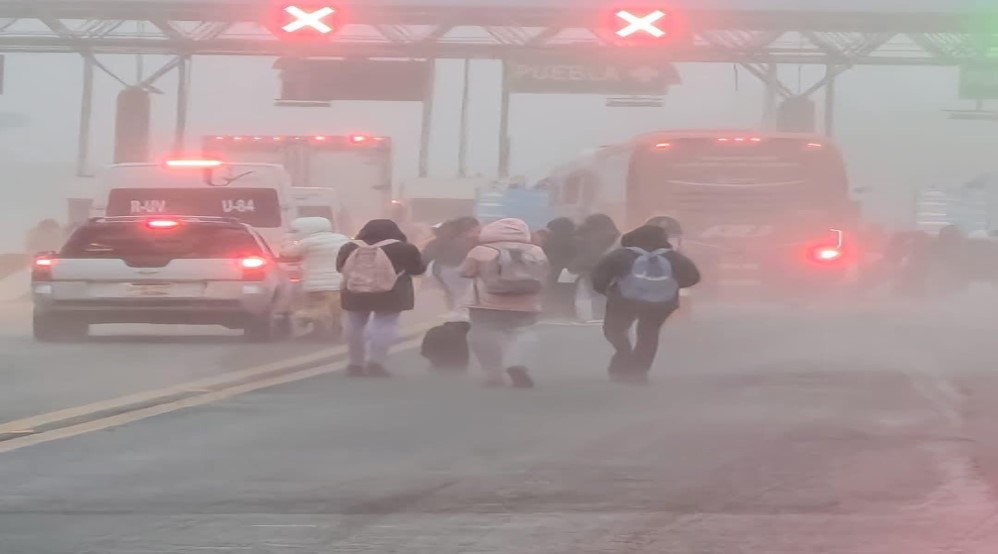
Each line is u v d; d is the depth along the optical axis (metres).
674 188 93.56
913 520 28.95
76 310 66.25
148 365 57.28
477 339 50.50
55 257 66.69
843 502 30.62
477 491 31.50
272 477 33.03
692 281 52.41
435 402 46.22
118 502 30.22
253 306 66.75
